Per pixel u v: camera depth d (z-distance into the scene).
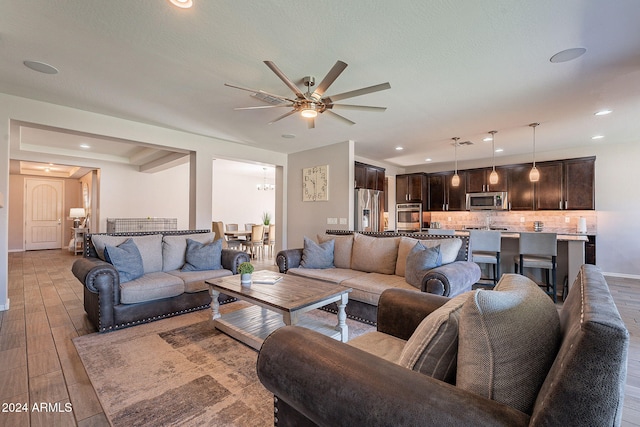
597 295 0.84
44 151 6.32
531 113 3.88
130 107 3.72
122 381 2.02
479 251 4.55
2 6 1.94
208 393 1.90
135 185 7.84
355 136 5.06
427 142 5.48
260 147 5.88
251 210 10.68
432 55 2.50
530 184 6.26
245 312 3.15
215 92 3.26
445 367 1.02
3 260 3.39
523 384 0.81
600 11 1.95
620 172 5.49
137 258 3.23
